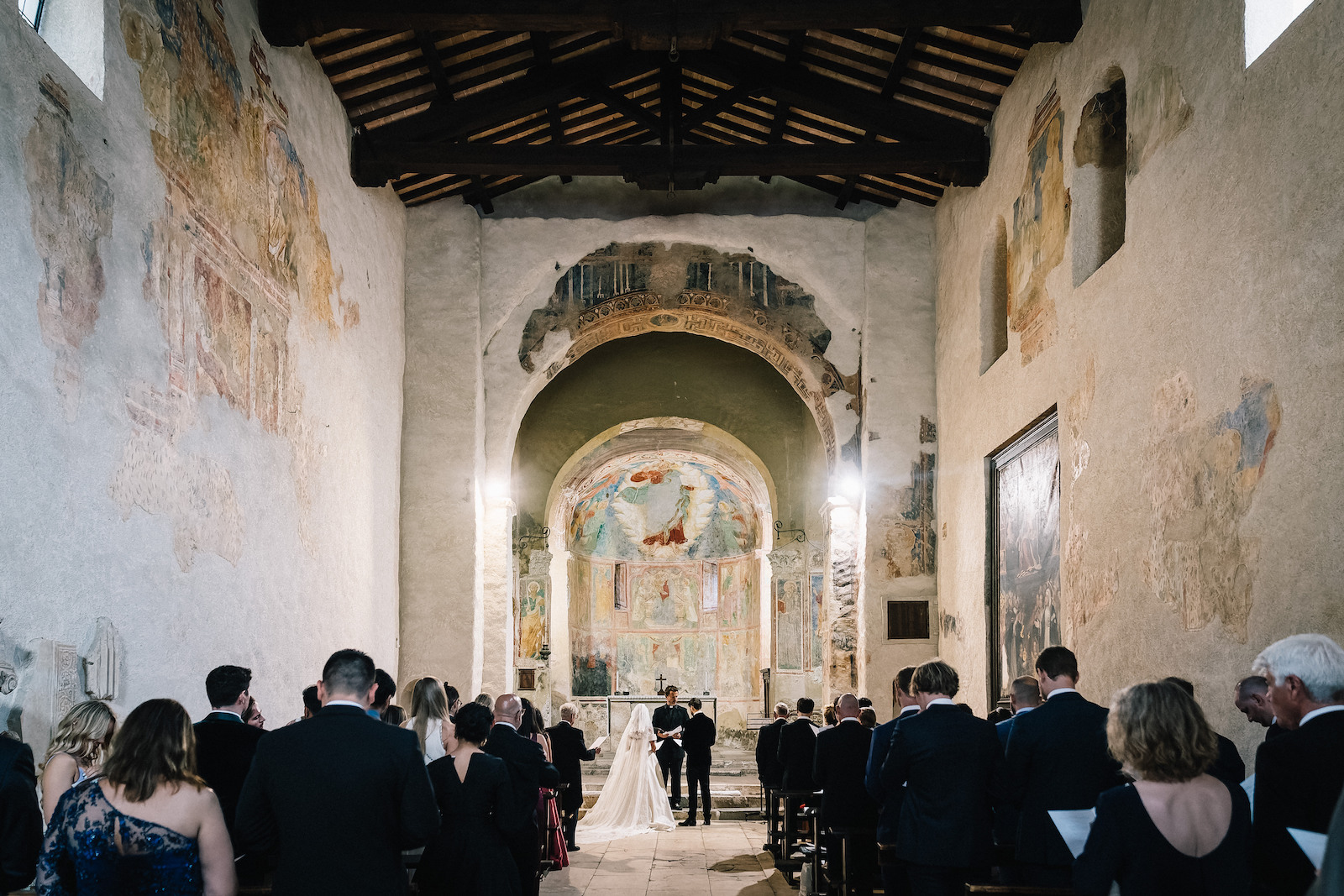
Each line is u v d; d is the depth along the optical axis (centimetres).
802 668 2466
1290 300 674
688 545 3064
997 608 1341
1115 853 357
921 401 1628
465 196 1661
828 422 1734
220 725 536
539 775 717
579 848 1343
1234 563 735
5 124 618
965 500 1456
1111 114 1036
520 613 2384
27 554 624
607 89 1395
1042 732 555
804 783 1091
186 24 875
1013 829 651
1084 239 1053
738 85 1384
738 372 2403
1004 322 1391
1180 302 827
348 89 1310
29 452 629
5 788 446
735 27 1105
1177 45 846
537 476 2388
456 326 1642
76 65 736
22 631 616
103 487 712
